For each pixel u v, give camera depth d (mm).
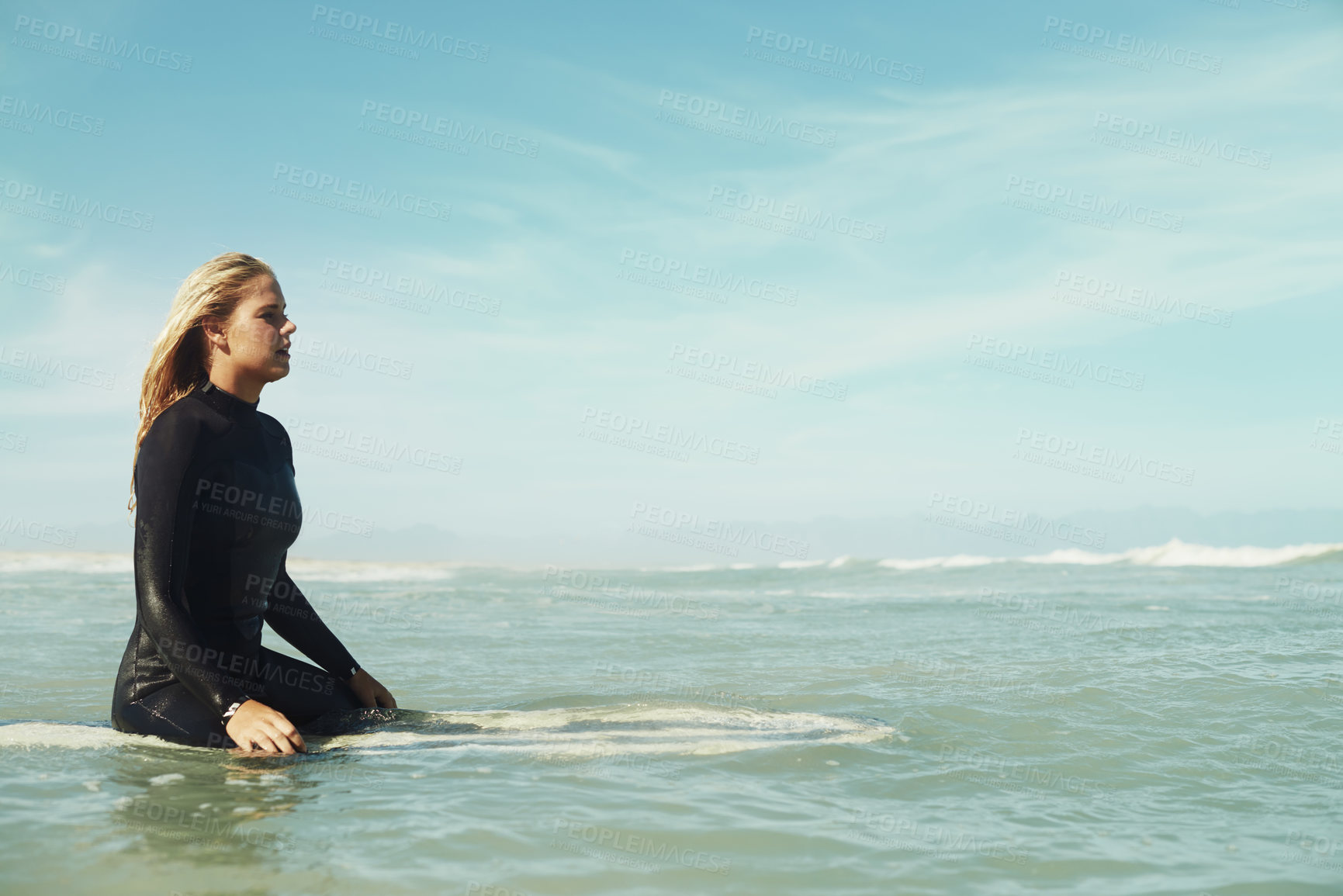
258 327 3125
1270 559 25734
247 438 3188
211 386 3152
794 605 11438
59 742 2900
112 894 1717
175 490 2955
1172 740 3303
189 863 1878
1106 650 6008
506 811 2287
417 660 5797
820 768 2834
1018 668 5152
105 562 19781
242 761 2738
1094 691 4250
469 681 4867
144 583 2891
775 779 2691
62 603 10320
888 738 3246
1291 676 4648
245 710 2871
